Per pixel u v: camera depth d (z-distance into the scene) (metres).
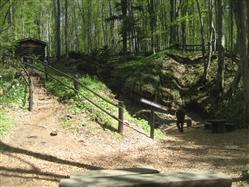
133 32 42.16
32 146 12.86
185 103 26.89
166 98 26.62
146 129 18.33
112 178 7.47
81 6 70.94
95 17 68.25
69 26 73.50
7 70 22.48
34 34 64.88
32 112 16.64
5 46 28.73
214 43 31.53
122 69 29.42
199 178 7.61
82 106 17.27
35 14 57.25
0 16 39.91
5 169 10.51
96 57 35.66
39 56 40.41
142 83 27.16
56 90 19.72
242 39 13.41
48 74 20.67
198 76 28.66
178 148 15.61
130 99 27.09
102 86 26.36
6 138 13.20
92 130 15.45
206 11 34.38
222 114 24.53
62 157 12.30
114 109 18.52
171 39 40.56
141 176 7.70
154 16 42.81
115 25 68.62
